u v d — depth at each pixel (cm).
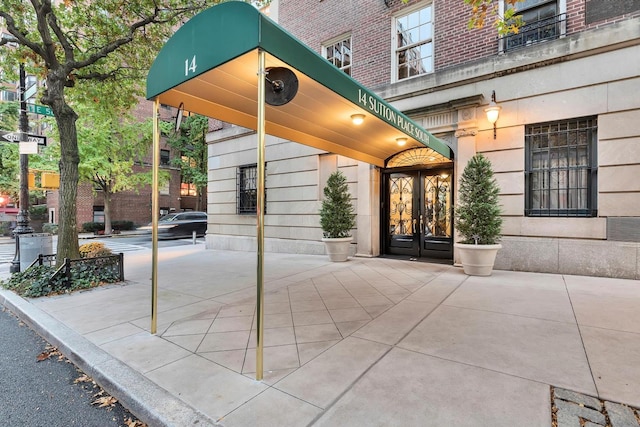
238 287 603
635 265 584
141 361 310
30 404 266
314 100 452
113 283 644
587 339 332
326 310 451
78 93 874
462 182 681
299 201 1051
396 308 454
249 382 268
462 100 732
